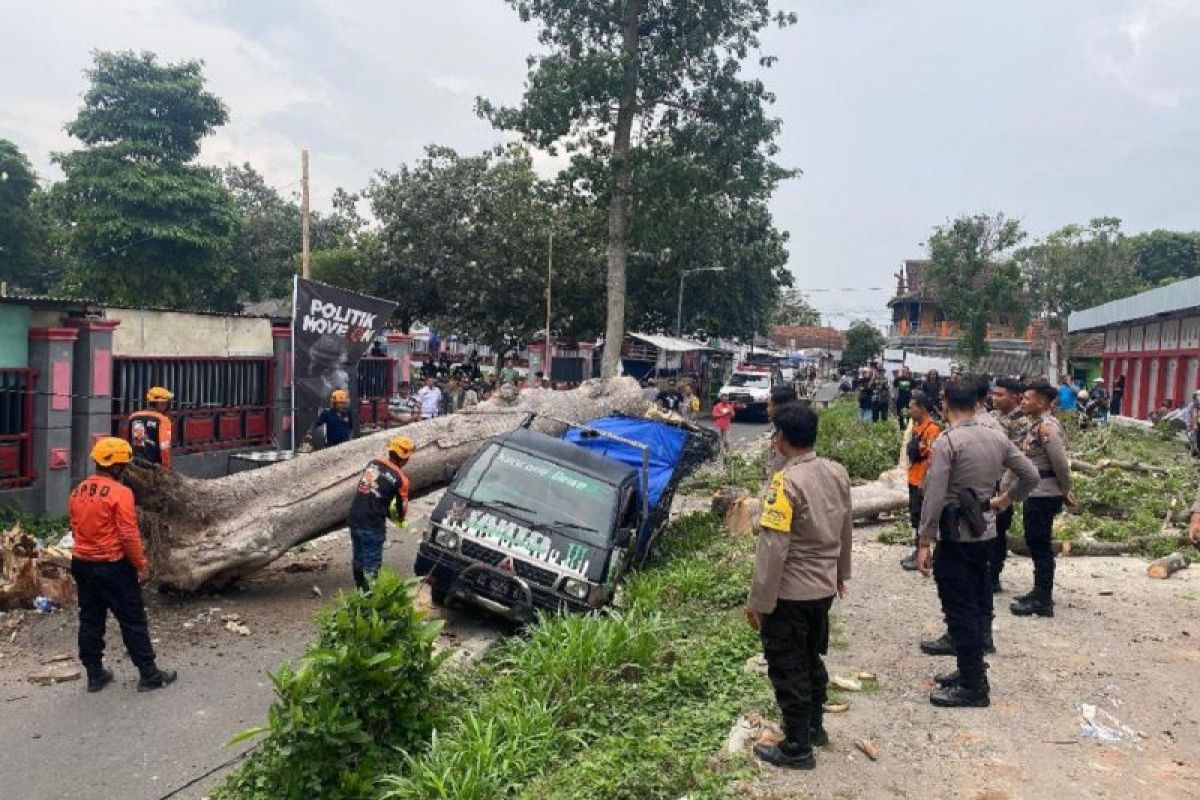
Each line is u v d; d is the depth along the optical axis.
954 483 5.34
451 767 4.54
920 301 62.00
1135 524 11.53
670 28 27.02
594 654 6.09
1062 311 46.94
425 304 34.88
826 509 4.51
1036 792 4.43
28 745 5.53
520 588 7.85
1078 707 5.46
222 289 43.62
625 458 11.09
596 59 25.17
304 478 9.45
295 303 15.37
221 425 15.26
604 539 8.18
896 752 4.85
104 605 6.36
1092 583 8.61
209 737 5.74
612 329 27.52
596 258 34.16
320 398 15.64
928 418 8.77
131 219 32.47
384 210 33.66
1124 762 4.77
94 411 12.24
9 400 11.44
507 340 36.06
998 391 7.86
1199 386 28.05
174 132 33.94
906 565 9.20
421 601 8.66
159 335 14.04
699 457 13.09
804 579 4.48
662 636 7.07
